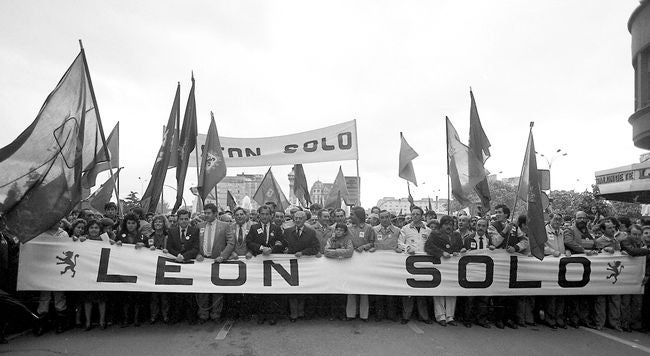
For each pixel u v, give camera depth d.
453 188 8.17
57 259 5.65
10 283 5.56
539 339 5.51
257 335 5.46
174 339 5.26
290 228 6.43
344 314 6.48
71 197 5.50
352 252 6.20
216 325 5.93
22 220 5.21
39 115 5.59
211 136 7.28
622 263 6.36
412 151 10.44
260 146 10.08
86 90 6.07
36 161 5.43
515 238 6.36
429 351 4.91
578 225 6.66
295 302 6.16
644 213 30.31
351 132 9.98
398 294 6.14
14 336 5.30
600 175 23.25
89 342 5.10
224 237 6.18
